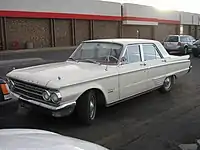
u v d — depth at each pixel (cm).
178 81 870
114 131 428
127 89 524
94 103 465
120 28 3462
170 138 399
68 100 404
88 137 404
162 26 4131
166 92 691
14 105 475
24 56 1819
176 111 537
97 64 510
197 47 1700
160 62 628
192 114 517
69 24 2912
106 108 553
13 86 461
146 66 575
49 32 2748
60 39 2852
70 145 200
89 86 435
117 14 3366
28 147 182
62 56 1822
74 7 2883
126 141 389
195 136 406
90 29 3106
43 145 189
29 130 240
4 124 446
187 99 635
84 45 581
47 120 473
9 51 2238
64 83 395
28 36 2572
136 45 567
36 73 441
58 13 2741
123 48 529
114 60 513
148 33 3922
